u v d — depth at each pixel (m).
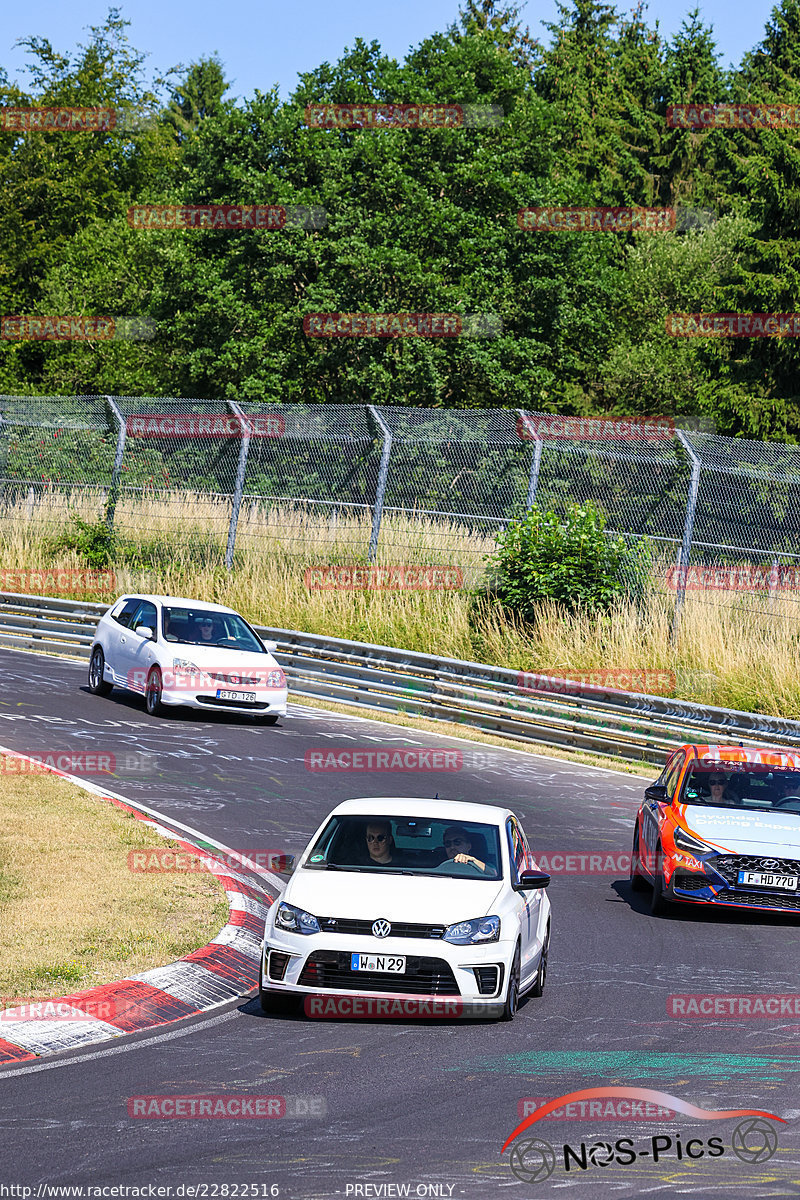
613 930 35.44
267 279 126.88
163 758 52.03
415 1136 19.03
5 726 54.66
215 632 64.94
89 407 97.19
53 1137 18.47
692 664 69.62
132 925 30.19
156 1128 19.00
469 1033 25.17
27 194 180.50
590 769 61.78
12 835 36.78
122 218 172.75
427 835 28.97
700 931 35.91
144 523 91.81
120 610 67.38
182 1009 26.03
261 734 60.25
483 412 94.31
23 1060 22.19
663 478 97.94
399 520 83.12
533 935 28.12
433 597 79.69
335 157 125.44
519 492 96.81
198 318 127.62
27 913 30.30
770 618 71.81
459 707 70.62
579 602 74.62
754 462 80.44
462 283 122.94
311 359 123.38
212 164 132.38
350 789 49.81
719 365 132.25
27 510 96.31
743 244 135.12
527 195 126.75
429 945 25.66
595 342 134.88
